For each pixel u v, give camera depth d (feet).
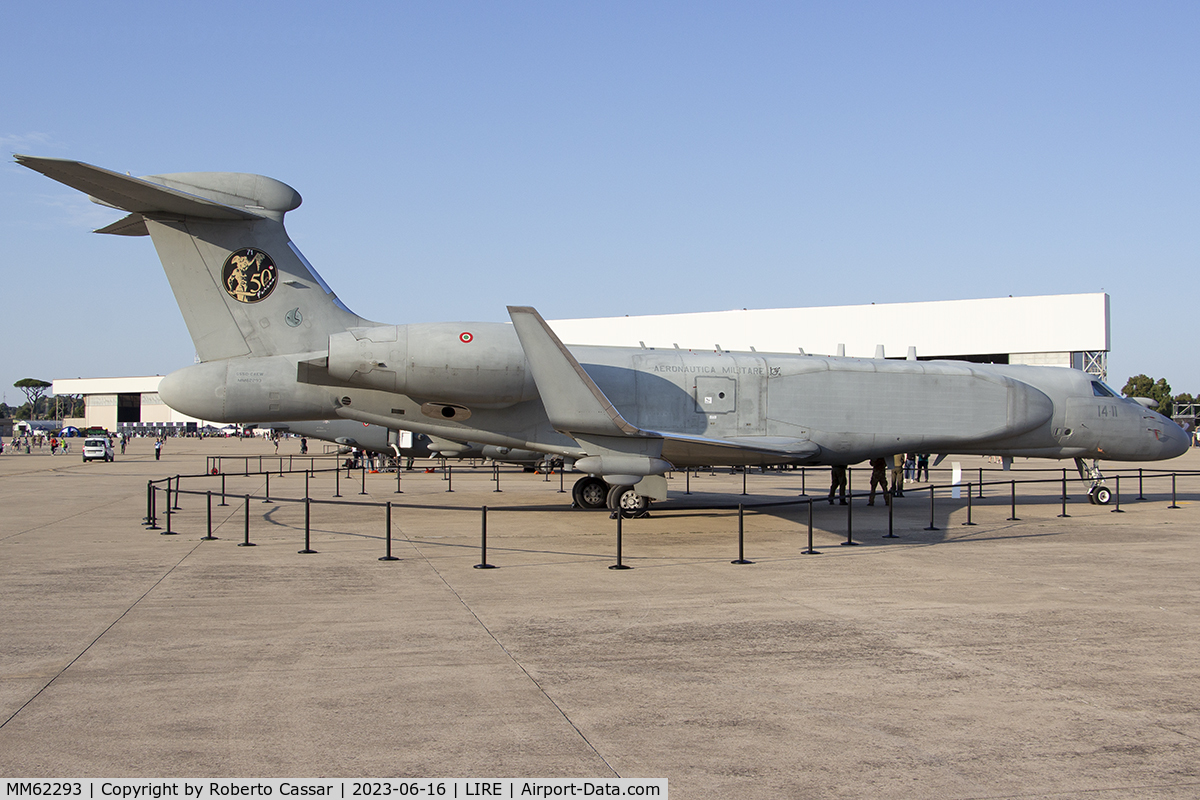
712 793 14.05
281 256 53.83
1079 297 150.41
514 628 25.44
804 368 57.52
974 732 16.98
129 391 452.76
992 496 75.20
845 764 15.30
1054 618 27.04
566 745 16.16
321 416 54.54
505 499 71.92
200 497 74.79
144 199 48.78
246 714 17.78
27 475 112.06
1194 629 25.66
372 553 40.40
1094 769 15.14
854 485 96.73
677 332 176.86
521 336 45.27
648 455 47.50
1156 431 63.62
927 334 159.22
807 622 26.35
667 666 21.50
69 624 25.82
